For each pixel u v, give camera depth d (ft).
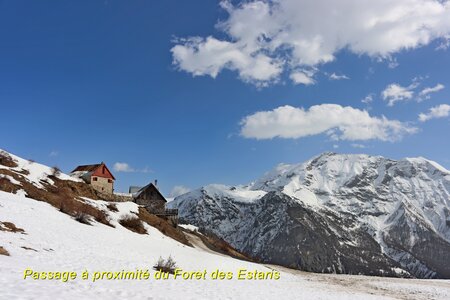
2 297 44.96
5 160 203.72
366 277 242.78
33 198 168.45
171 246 175.94
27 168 211.20
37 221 119.03
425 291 169.27
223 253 284.00
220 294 82.48
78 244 108.58
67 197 194.18
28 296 47.83
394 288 174.91
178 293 73.26
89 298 53.88
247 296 87.15
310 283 155.22
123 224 198.80
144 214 240.73
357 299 116.26
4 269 61.98
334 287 150.71
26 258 75.77
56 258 84.12
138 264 103.60
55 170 228.43
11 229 97.55
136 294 63.87
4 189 162.71
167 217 295.89
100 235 138.21
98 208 203.82
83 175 277.85
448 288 184.34
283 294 103.40
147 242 163.53
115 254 112.57
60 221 135.44
